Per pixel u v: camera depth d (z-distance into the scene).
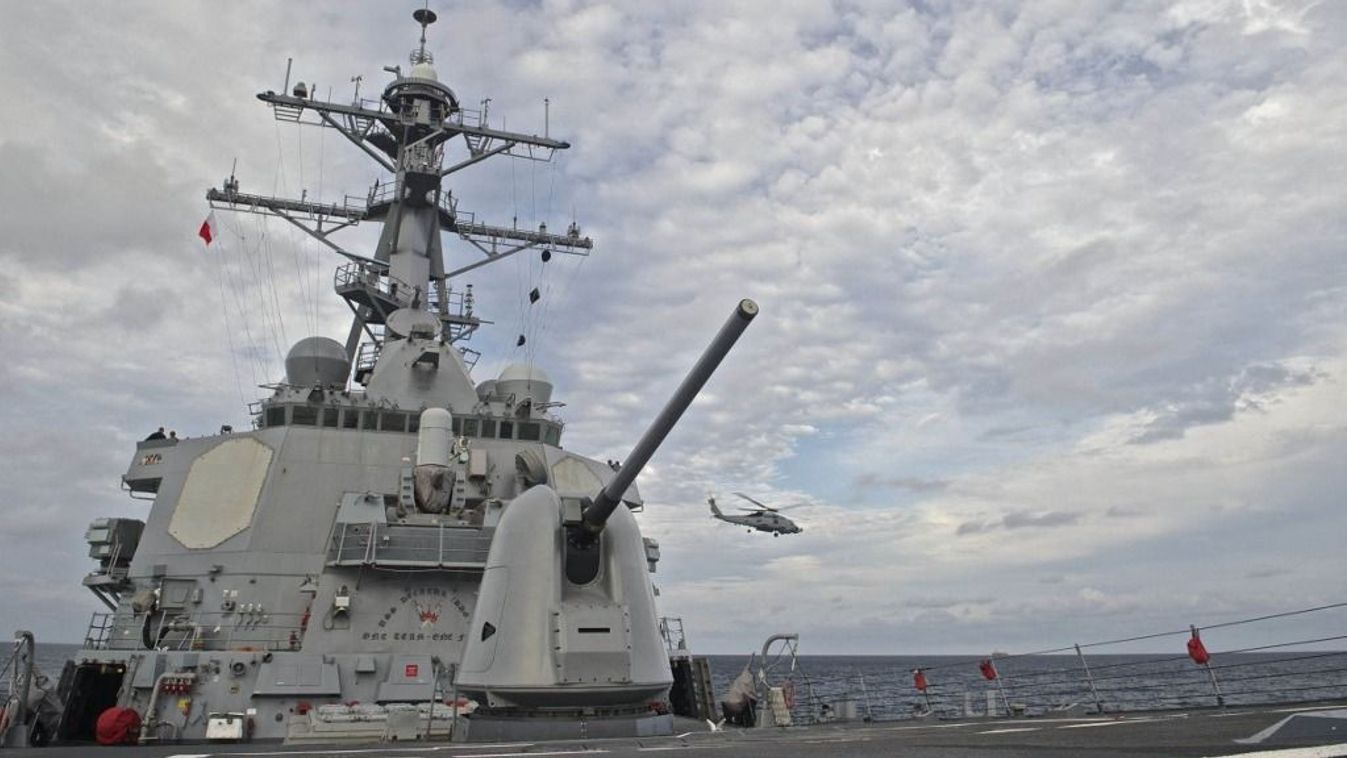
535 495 9.74
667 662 9.66
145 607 14.24
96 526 17.47
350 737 10.01
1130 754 5.68
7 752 7.91
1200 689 43.00
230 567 14.63
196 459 15.89
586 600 9.27
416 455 16.22
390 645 13.64
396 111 23.80
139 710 12.36
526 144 24.73
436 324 19.33
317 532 15.20
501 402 18.12
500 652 8.97
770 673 15.02
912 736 7.74
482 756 6.62
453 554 14.20
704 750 6.82
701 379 8.31
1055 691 46.44
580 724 8.77
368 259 22.64
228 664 12.74
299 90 22.72
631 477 8.90
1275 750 5.55
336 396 16.59
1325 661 77.44
